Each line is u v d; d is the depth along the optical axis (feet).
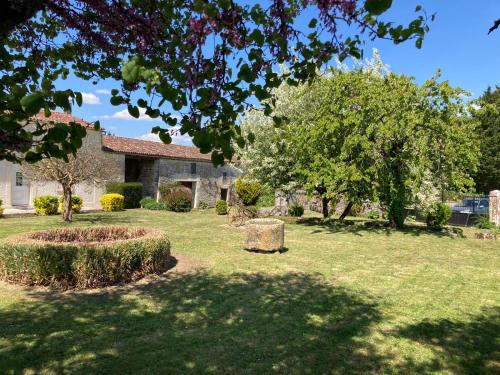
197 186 105.19
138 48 7.73
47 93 5.85
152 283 24.75
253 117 64.49
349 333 17.17
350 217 83.10
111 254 23.81
